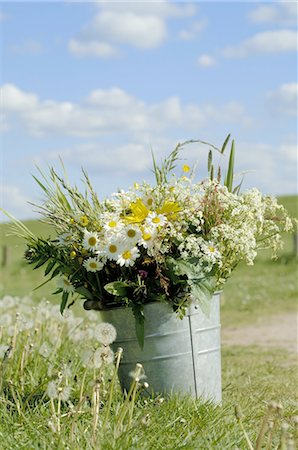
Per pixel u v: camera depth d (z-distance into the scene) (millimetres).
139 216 2725
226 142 2895
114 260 2732
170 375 2760
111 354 2486
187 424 2535
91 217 2768
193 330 2785
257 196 2822
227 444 2377
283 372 3691
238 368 3838
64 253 2811
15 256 12422
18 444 2375
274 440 2480
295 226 2984
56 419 2436
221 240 2777
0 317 3576
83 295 2801
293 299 6484
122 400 2715
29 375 2988
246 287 7371
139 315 2699
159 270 2662
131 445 2322
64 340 3555
